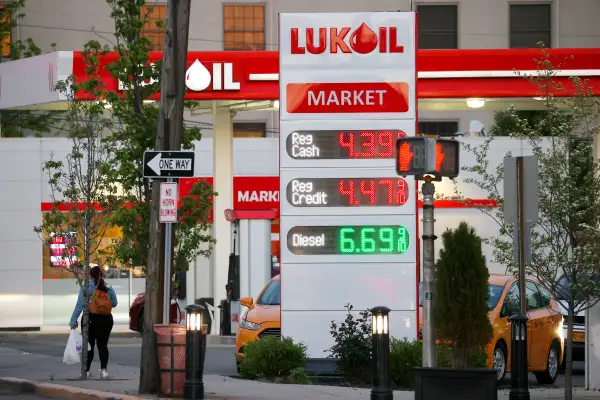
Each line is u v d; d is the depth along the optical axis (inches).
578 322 1886.1
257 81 2391.7
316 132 1631.4
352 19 1638.8
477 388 1032.2
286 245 1622.8
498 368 1555.1
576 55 2400.3
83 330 1576.0
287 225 1622.8
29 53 3567.9
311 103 1631.4
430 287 1225.4
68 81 1699.1
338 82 1632.6
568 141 1267.2
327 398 1299.2
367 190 1622.8
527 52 2410.2
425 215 1224.8
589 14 3890.3
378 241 1619.1
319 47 1635.1
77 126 1706.4
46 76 2456.9
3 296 2691.9
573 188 1226.0
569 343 1243.8
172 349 1286.9
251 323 1691.7
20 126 3639.3
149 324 1359.5
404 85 1631.4
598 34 3890.3
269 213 2385.6
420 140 1182.3
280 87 1632.6
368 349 1558.8
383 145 1626.5
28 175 2691.9
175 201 1346.0
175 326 1291.8
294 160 1627.7
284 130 1630.2
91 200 1660.9
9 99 2568.9
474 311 1224.8
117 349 2267.5
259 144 2866.6
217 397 1302.9
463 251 1229.7
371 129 1628.9
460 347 1236.5
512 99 2468.0
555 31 3880.4
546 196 1237.1
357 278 1619.1
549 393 1443.2
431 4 3882.9
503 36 3878.0
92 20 3737.7
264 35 3823.8
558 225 1238.3
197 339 1262.3
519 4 3892.7
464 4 3878.0
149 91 1627.7
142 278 2741.1
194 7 3789.4
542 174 1240.2
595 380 1480.1
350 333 1573.6
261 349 1573.6
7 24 3592.5
